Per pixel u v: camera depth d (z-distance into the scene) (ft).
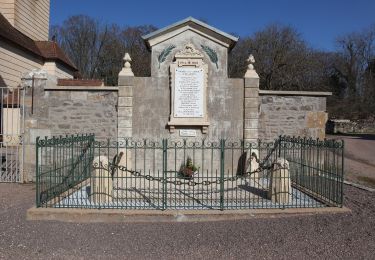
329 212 26.13
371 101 167.94
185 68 36.94
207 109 37.42
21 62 69.41
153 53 37.35
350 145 91.97
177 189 30.96
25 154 37.73
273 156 38.01
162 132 37.37
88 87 37.52
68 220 24.52
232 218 24.99
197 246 19.83
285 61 138.31
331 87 177.99
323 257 18.39
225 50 37.42
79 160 33.71
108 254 18.67
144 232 22.18
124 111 37.22
